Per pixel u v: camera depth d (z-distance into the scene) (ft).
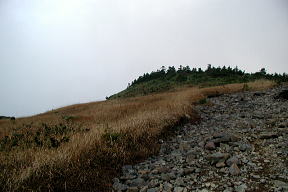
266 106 40.14
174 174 16.37
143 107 47.06
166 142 25.55
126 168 18.40
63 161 16.55
